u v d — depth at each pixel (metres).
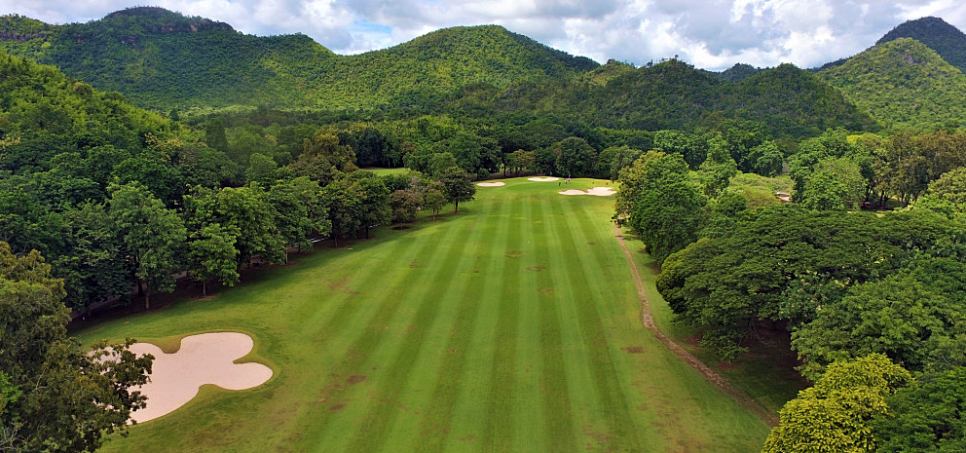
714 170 92.19
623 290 46.91
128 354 22.91
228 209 48.94
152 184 66.06
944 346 20.45
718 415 27.14
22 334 18.08
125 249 43.44
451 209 88.81
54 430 17.53
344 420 27.11
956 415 16.58
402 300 44.69
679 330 38.03
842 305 25.61
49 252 39.16
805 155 105.50
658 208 50.66
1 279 17.97
